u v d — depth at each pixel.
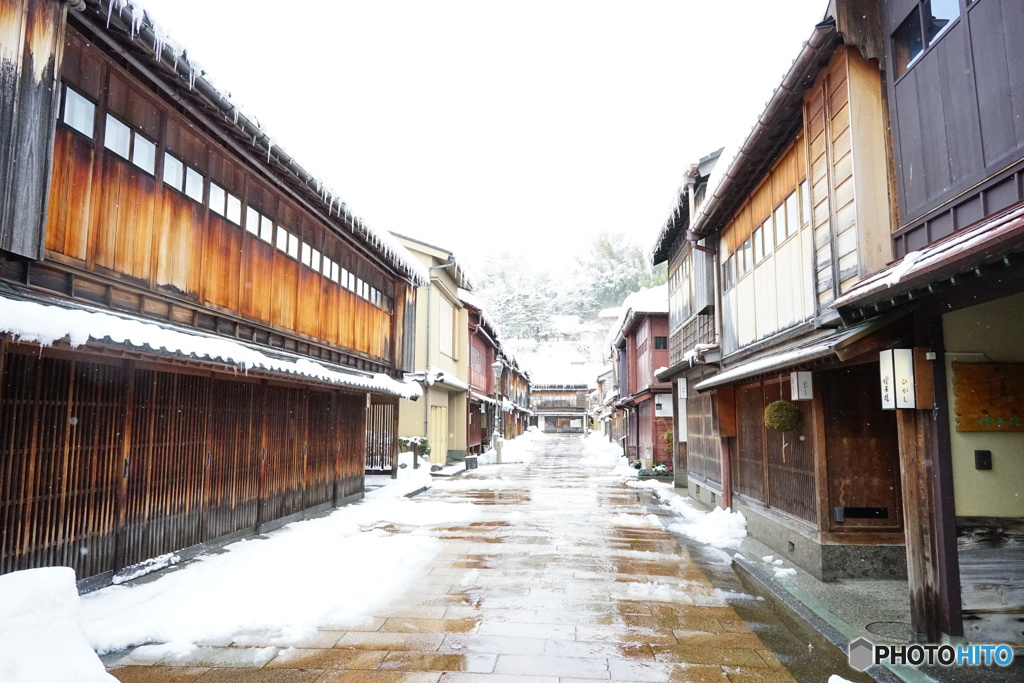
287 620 5.67
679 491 16.89
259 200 9.36
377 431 19.56
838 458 7.42
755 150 8.44
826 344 5.96
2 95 4.46
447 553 8.86
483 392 34.53
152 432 7.11
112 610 5.61
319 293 11.68
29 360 5.41
